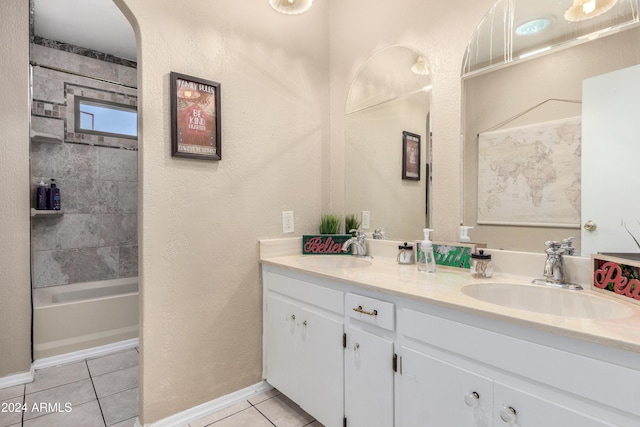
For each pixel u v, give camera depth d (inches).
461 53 62.6
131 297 105.8
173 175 64.0
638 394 28.1
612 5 46.8
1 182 80.5
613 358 29.5
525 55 54.8
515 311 36.8
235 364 73.4
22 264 83.0
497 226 57.8
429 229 65.1
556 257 48.9
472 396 39.0
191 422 66.6
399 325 48.0
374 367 51.4
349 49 84.7
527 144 54.5
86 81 124.6
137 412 70.4
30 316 83.9
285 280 69.9
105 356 98.0
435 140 66.5
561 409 32.3
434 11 66.7
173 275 64.3
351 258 76.6
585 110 48.8
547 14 52.6
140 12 60.1
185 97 64.7
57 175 118.6
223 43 70.5
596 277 44.8
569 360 31.9
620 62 45.9
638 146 44.5
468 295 48.1
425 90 68.3
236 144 72.4
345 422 56.5
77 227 122.6
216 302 70.2
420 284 50.5
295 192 82.7
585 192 48.7
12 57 81.3
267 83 77.4
